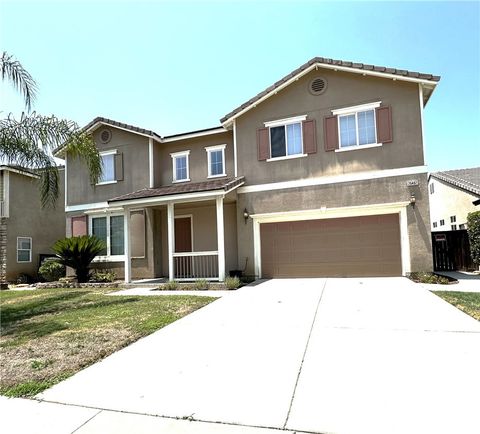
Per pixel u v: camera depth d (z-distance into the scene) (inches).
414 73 459.8
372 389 138.6
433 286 378.9
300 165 514.3
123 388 152.6
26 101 405.1
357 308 275.4
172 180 629.9
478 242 497.7
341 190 491.8
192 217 600.4
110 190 639.1
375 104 484.7
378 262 476.4
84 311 323.0
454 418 115.6
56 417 129.3
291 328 228.4
